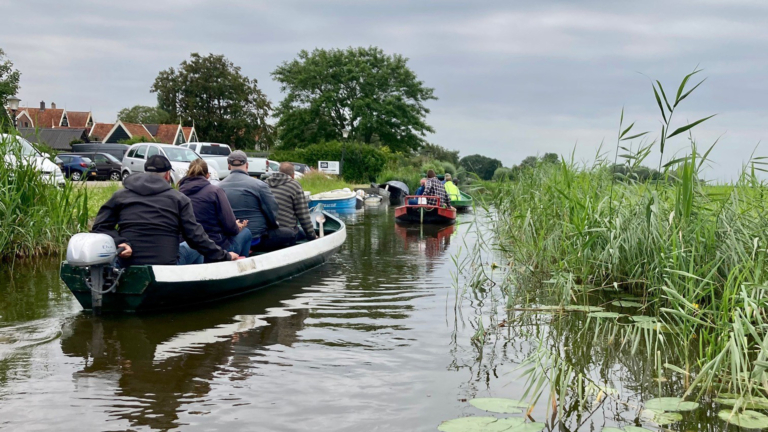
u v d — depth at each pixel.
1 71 37.81
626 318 5.32
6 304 5.50
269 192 7.26
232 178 7.26
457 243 10.88
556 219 7.61
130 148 22.38
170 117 64.06
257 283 6.41
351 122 54.41
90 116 73.81
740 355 3.70
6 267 7.42
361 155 42.56
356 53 55.34
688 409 3.27
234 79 62.59
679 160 5.50
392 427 2.98
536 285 6.83
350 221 15.88
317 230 9.95
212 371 3.77
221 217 6.13
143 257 5.34
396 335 4.66
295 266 7.15
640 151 6.25
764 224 5.49
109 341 4.38
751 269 4.89
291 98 55.03
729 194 5.88
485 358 4.11
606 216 6.73
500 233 9.45
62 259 8.02
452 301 5.94
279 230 7.46
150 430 2.90
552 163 9.80
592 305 5.81
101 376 3.65
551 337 4.68
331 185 29.16
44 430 2.88
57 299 5.71
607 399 3.42
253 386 3.52
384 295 6.18
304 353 4.17
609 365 4.04
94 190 13.84
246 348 4.27
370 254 9.33
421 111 56.34
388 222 15.58
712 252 5.41
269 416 3.10
